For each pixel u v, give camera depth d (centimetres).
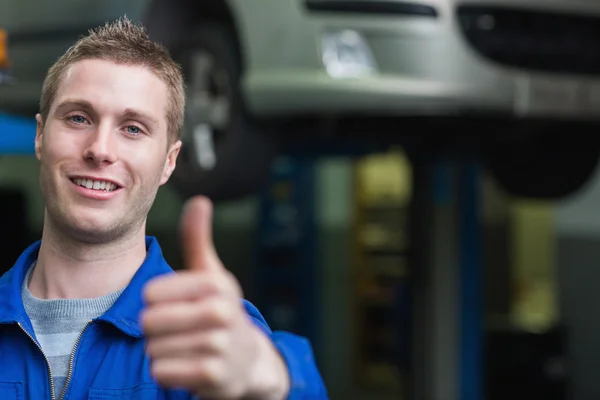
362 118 343
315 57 326
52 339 126
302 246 612
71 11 364
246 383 90
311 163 614
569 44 356
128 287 127
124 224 128
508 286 669
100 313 128
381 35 324
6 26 379
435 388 406
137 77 128
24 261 133
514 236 667
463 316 409
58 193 127
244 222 730
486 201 677
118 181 127
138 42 131
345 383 693
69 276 129
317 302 621
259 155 350
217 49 352
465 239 410
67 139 127
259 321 125
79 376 123
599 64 362
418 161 409
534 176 452
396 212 696
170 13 366
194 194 354
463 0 333
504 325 590
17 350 126
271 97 329
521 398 565
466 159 403
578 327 598
